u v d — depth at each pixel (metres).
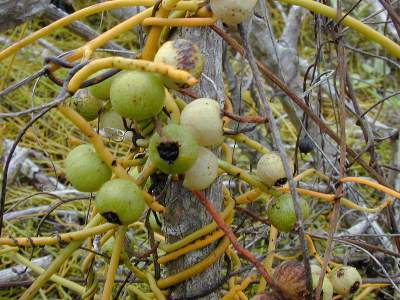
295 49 0.24
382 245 0.21
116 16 0.24
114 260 0.13
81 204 0.25
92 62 0.10
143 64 0.10
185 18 0.11
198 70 0.11
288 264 0.12
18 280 0.19
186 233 0.14
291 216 0.13
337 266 0.16
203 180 0.11
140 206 0.11
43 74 0.11
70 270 0.22
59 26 0.13
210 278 0.14
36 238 0.13
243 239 0.20
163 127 0.11
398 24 0.16
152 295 0.15
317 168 0.21
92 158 0.11
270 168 0.13
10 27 0.15
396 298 0.19
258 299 0.11
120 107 0.10
